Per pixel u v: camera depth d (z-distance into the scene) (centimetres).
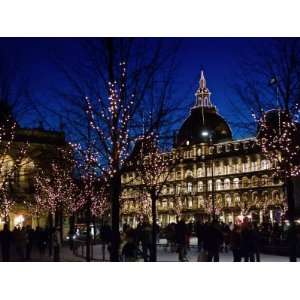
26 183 5556
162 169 3572
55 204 5516
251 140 11800
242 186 11838
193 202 12481
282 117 2291
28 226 3269
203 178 12419
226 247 3259
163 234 4597
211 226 2186
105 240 2781
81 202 5316
